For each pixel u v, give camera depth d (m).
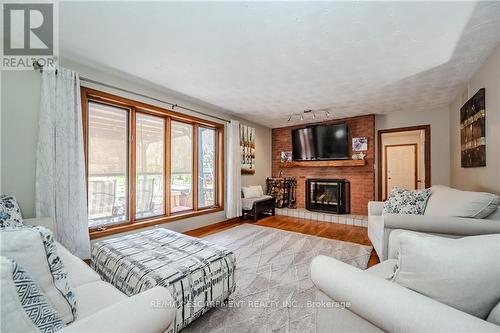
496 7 1.54
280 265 2.44
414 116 4.30
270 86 3.09
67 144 2.31
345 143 4.80
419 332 0.59
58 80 2.26
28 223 1.84
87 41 2.02
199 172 4.20
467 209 1.80
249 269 2.34
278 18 1.68
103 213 2.88
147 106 3.15
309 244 3.14
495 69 2.09
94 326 0.62
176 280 1.33
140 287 1.32
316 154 5.19
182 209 3.89
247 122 5.25
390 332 0.67
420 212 2.30
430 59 2.32
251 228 4.01
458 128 3.41
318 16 1.66
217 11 1.61
